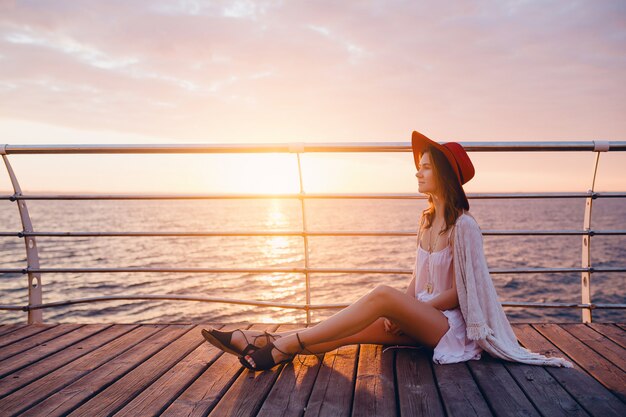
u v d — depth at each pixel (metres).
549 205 172.50
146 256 41.34
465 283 2.06
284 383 1.89
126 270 2.74
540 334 2.57
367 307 1.98
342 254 41.53
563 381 1.88
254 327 2.73
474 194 2.65
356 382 1.89
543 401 1.69
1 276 30.36
